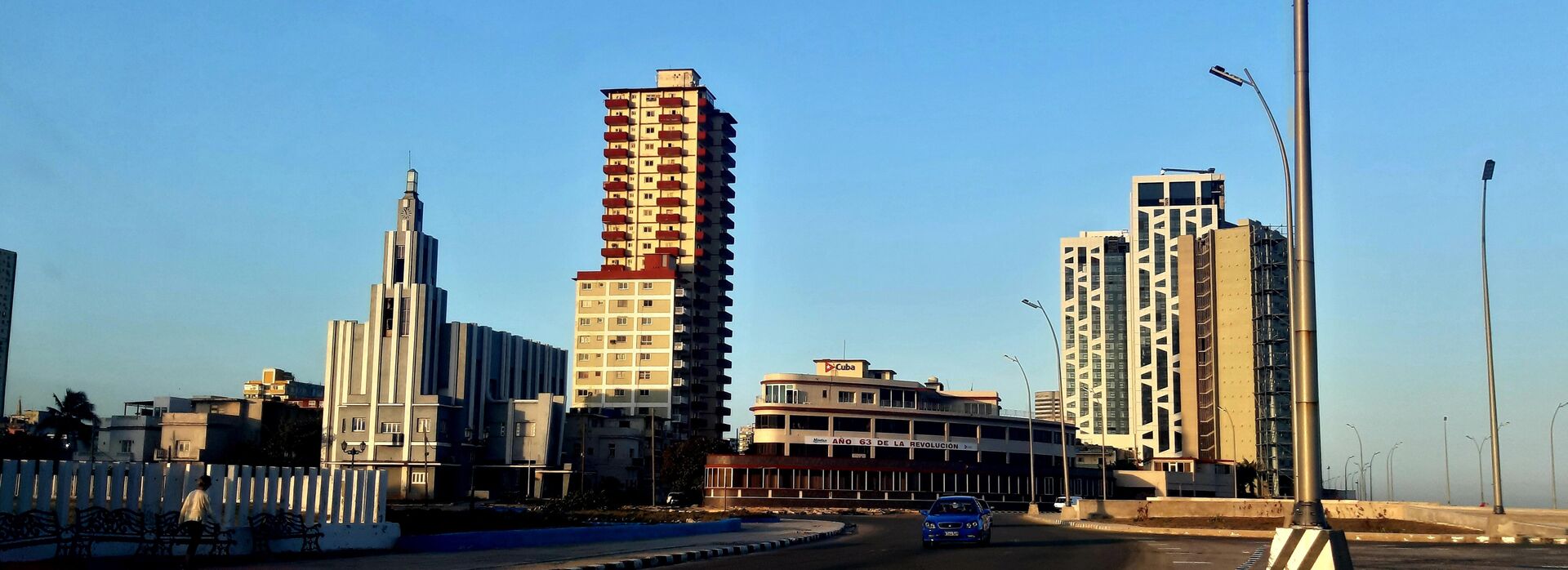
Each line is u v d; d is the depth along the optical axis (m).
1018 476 142.12
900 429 136.50
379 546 32.31
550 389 185.88
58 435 130.00
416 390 143.12
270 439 143.75
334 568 25.27
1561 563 28.94
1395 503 64.81
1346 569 18.17
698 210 191.12
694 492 143.38
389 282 148.38
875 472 130.88
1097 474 160.62
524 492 148.75
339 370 145.50
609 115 194.38
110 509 24.78
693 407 184.25
